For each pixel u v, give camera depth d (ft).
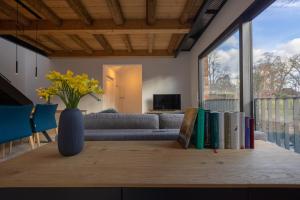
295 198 2.62
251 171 2.98
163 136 6.75
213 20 14.52
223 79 14.07
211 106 16.69
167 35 17.98
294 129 7.49
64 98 4.10
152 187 2.60
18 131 10.80
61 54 23.27
